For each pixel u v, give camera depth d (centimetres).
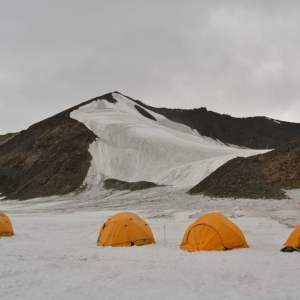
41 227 2622
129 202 4909
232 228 1638
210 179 5362
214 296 853
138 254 1492
